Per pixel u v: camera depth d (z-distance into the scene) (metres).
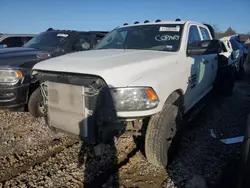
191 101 4.15
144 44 4.05
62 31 6.77
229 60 6.56
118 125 2.75
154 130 3.05
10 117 5.07
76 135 2.87
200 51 3.73
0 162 3.41
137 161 3.42
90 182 3.01
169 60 3.38
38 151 3.73
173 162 3.40
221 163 3.40
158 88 2.83
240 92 7.95
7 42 10.62
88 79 2.69
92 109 2.65
